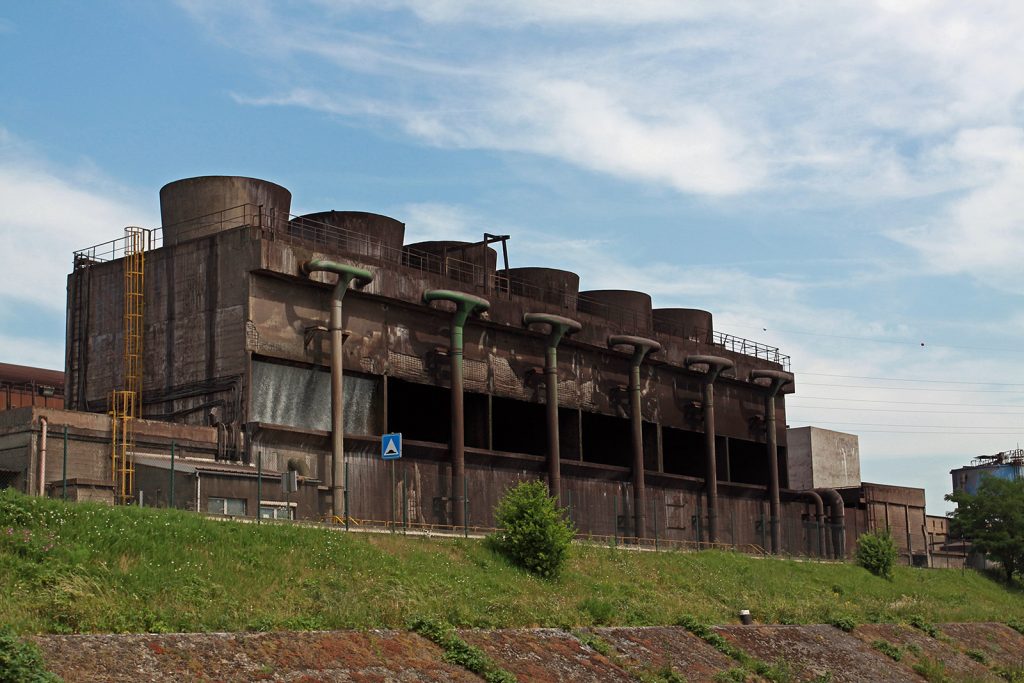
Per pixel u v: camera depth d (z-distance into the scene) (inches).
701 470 3481.8
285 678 1158.3
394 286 2549.2
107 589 1272.1
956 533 3725.4
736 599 2223.2
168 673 1087.6
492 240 2908.5
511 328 2802.7
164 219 2586.1
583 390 3006.9
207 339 2369.6
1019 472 5034.5
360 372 2481.5
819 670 1857.8
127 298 2479.1
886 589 2886.3
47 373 3511.3
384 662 1285.7
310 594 1480.1
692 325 3614.7
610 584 2046.0
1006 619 2807.6
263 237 2354.8
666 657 1659.7
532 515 2011.6
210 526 1598.2
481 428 2751.0
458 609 1544.0
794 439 4517.7
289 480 1991.9
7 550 1289.4
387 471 2482.8
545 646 1533.0
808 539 3410.4
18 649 1005.8
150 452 2148.1
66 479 1808.6
